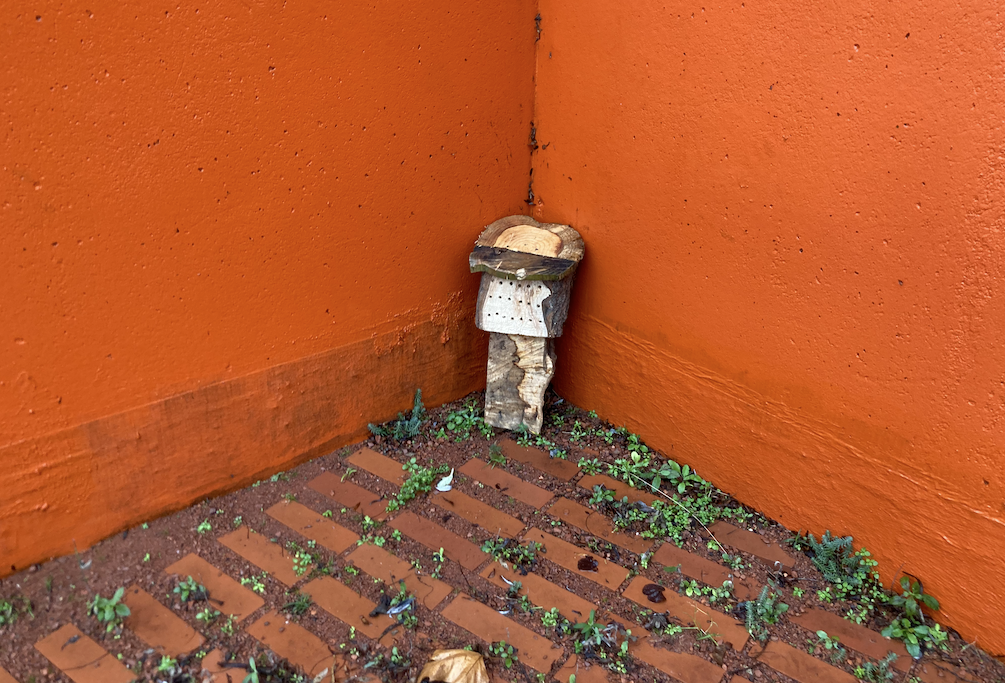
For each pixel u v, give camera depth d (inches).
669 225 72.6
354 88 67.8
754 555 68.4
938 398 58.9
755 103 64.0
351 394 77.0
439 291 81.3
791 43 60.9
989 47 52.4
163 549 64.7
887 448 62.4
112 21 54.8
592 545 68.4
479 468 77.2
